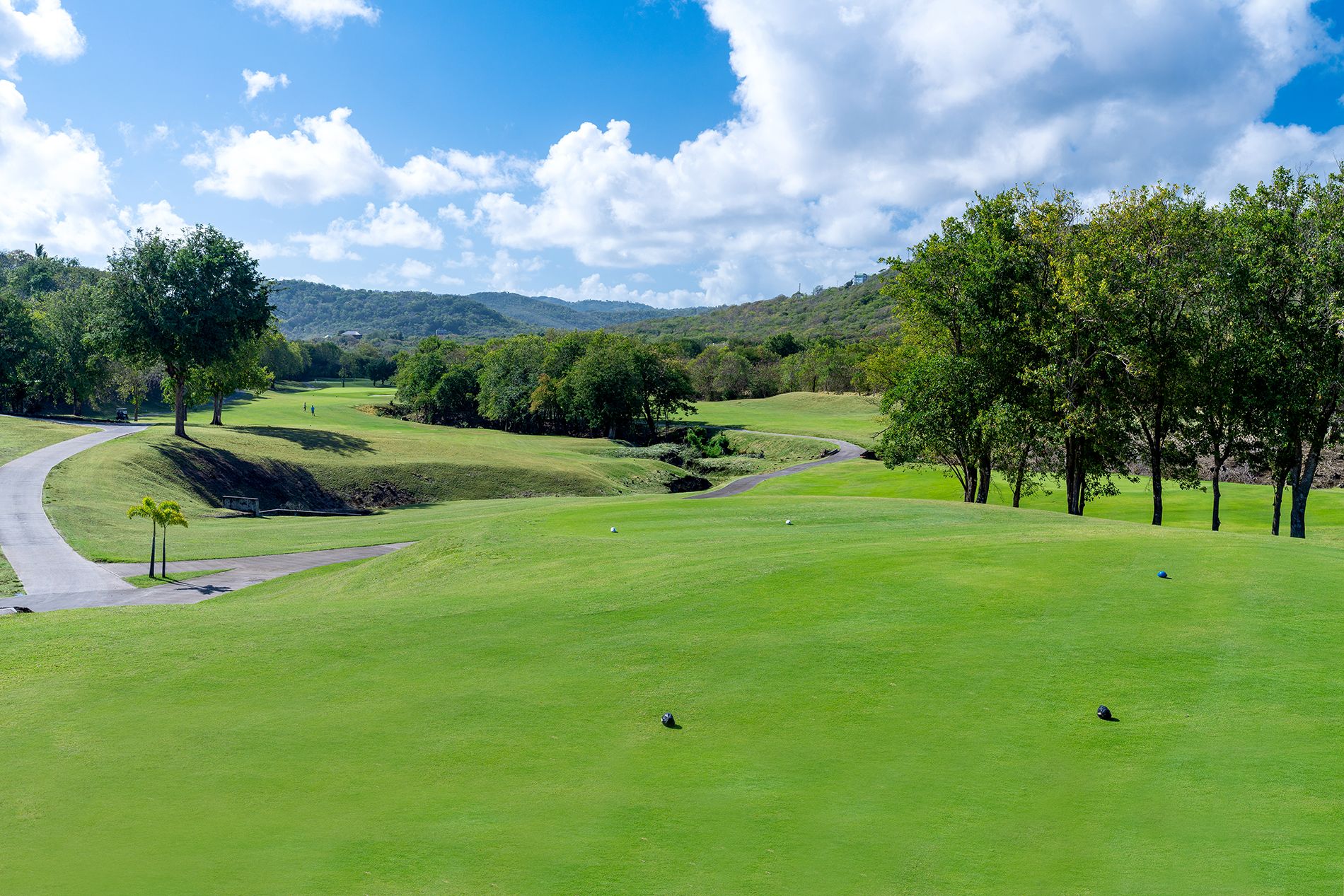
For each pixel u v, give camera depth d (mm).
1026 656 13664
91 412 123562
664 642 15086
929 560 20234
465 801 9367
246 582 35719
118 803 9352
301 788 9719
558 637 15656
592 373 123312
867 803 9203
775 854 8086
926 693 12375
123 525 49156
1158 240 38469
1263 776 9492
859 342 176375
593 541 27016
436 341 186750
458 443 96000
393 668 14133
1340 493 48906
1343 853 7773
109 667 14312
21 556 39781
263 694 12938
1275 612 15422
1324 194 34625
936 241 44344
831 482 80375
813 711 11906
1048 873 7609
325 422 120062
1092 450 43562
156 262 77812
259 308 83938
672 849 8203
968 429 43906
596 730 11430
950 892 7328
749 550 23016
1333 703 11477
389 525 53500
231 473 70750
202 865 7922
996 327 41094
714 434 121812
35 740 11242
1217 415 38062
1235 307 35281
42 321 106125
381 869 7820
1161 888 7289
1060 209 41656
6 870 7852
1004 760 10227
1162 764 9914
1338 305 33000
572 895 7336
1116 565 19312
